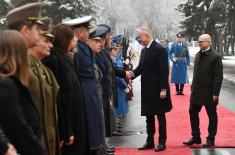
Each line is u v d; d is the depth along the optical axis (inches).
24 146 126.4
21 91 136.6
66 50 206.7
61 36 204.7
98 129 235.3
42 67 178.9
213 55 352.5
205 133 410.0
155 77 343.3
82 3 1360.7
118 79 406.0
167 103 345.1
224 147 353.1
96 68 254.5
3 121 124.0
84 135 217.9
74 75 204.5
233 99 655.1
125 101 415.5
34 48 180.7
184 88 798.5
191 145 358.3
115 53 394.6
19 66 134.3
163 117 344.2
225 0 1389.0
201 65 355.3
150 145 348.5
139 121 487.2
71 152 209.6
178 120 479.2
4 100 124.1
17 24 161.0
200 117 491.2
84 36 236.2
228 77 1011.3
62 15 1318.9
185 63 701.3
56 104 186.7
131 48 576.7
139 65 351.9
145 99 345.4
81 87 218.4
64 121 193.5
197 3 1585.9
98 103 237.5
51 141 177.5
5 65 132.7
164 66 342.0
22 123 126.0
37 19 164.7
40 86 169.8
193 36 1611.7
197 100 354.6
